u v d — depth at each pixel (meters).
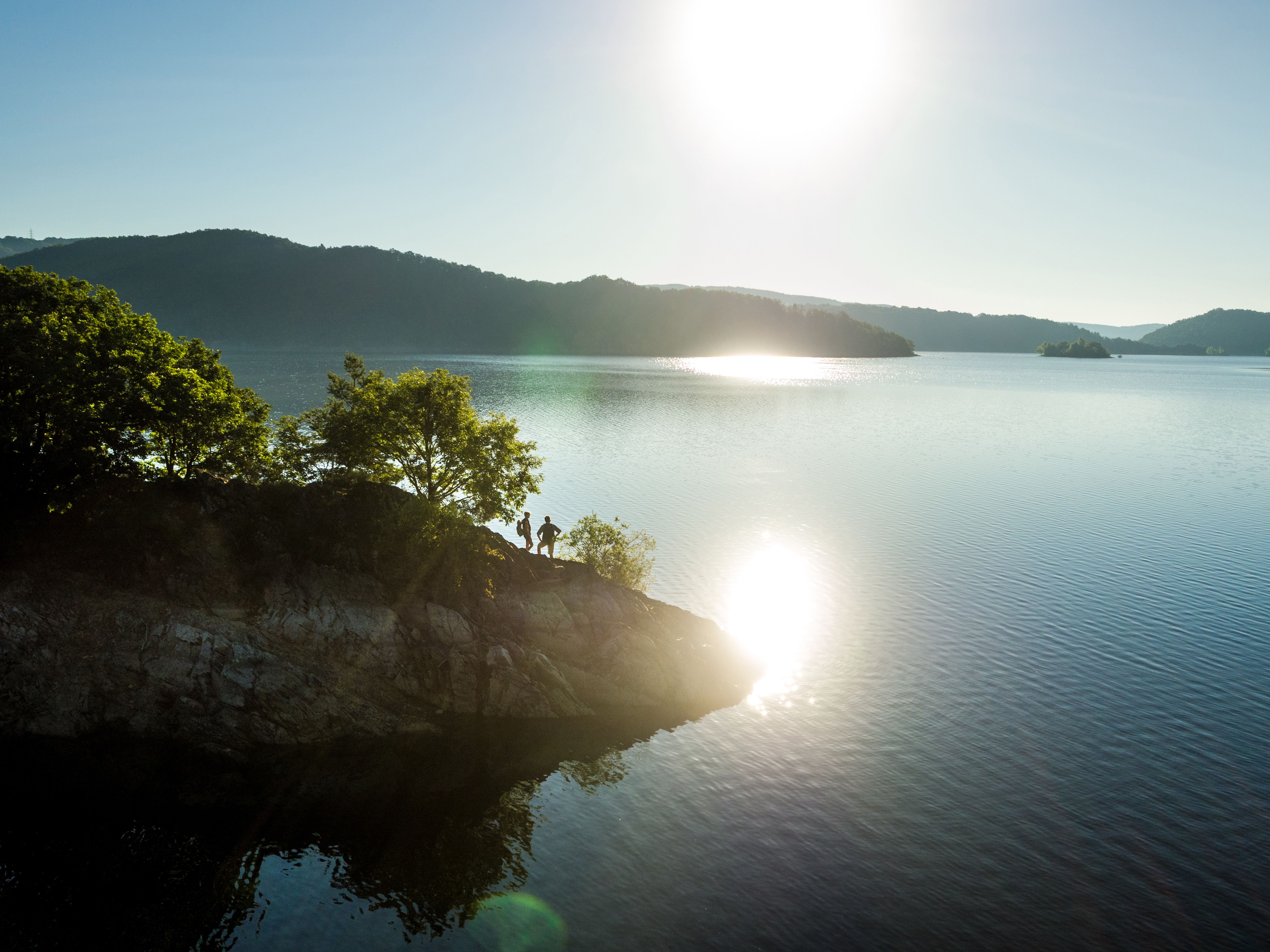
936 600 57.62
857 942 25.17
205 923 24.89
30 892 25.70
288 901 26.11
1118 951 25.11
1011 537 74.19
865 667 46.69
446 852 29.06
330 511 41.84
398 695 38.25
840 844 30.20
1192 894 27.80
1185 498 91.69
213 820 30.03
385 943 24.47
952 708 41.69
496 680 39.22
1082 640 50.44
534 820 31.27
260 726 35.16
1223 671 46.12
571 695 40.38
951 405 196.38
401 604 40.06
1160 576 63.31
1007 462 114.75
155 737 34.25
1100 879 28.52
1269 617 54.53
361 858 28.47
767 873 28.41
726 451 120.00
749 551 68.75
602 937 25.02
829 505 86.12
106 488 38.94
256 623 37.12
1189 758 36.88
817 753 37.09
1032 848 30.20
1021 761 36.50
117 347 40.34
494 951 24.27
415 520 41.44
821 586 60.31
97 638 35.09
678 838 30.33
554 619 42.94
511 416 154.12
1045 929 25.98
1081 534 75.44
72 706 34.12
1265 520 81.56
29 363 36.22
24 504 37.12
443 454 47.94
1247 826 31.73
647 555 66.94
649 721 39.88
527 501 83.81
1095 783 34.72
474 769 34.72
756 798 33.28
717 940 25.06
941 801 33.22
